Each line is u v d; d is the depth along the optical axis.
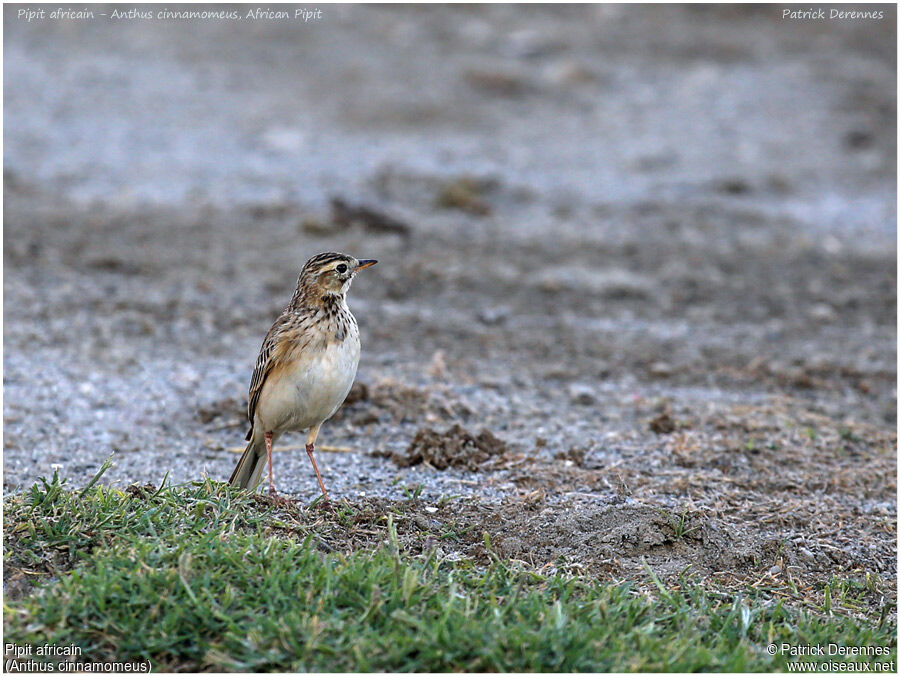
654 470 10.03
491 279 17.53
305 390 8.34
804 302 17.12
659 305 16.73
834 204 23.03
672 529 8.26
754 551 8.23
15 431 10.56
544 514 8.51
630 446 10.74
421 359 13.67
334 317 8.43
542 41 33.28
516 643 6.14
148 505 7.65
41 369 12.39
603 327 15.58
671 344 14.90
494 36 33.88
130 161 23.14
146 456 10.18
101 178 21.92
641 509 8.49
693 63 32.38
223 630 6.34
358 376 12.72
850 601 7.73
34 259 16.48
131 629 6.28
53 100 26.58
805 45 34.31
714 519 8.79
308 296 8.44
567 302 16.66
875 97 29.91
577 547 8.03
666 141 26.53
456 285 17.16
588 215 21.64
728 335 15.44
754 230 21.12
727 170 24.72
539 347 14.49
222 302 15.47
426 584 6.87
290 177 22.73
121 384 12.18
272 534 7.60
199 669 6.13
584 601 7.00
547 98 29.31
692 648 6.36
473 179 22.78
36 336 13.44
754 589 7.69
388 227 19.70
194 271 16.77
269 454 8.62
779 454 10.62
